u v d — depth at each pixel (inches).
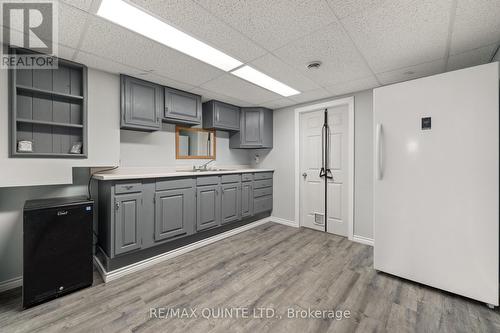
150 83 99.0
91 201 75.0
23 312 61.6
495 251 60.9
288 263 91.2
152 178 89.0
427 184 70.2
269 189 152.9
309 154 139.9
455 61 80.6
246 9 53.1
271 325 56.6
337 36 64.7
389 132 76.7
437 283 68.9
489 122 61.1
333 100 125.0
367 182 113.1
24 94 74.2
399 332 54.2
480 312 61.1
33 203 70.1
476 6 51.7
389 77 95.8
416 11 53.8
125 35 63.7
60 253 68.2
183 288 73.4
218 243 114.3
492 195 61.1
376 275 81.2
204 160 138.3
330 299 67.3
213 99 129.3
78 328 55.7
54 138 80.1
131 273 83.2
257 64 83.0
